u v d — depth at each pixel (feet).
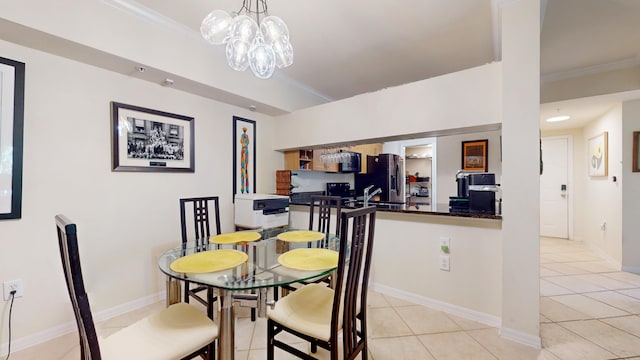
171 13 7.04
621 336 6.27
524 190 6.03
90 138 6.88
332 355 4.01
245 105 10.57
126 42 6.62
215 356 4.54
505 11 6.23
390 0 6.53
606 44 8.53
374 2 6.61
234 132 10.60
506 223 6.23
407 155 21.59
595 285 9.28
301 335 4.35
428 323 6.88
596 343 6.00
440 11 6.95
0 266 5.59
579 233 15.60
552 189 16.43
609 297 8.35
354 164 15.02
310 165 13.14
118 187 7.39
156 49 7.18
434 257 7.71
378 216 8.79
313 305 4.93
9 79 5.68
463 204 8.86
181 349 3.73
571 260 12.10
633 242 10.52
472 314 7.06
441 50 8.99
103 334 6.43
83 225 6.76
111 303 7.25
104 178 7.12
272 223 10.09
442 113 7.73
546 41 8.36
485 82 7.01
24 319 5.87
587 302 8.02
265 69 6.04
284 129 12.06
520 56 6.07
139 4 6.68
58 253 6.33
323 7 6.80
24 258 5.88
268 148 12.14
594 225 13.65
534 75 5.93
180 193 8.83
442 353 5.67
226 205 10.28
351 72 10.83
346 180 17.58
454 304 7.36
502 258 6.30
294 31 7.89
